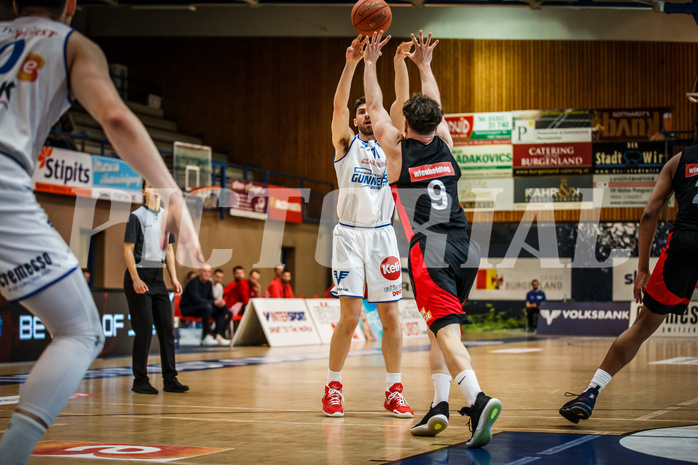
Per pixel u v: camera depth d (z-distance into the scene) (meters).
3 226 2.02
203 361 9.66
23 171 2.10
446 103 23.88
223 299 15.39
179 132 25.27
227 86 25.05
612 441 3.33
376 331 16.95
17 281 2.03
